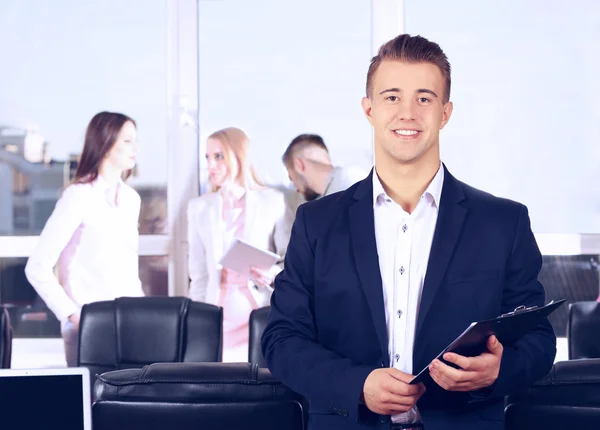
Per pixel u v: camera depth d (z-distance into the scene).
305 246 1.79
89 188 4.87
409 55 1.68
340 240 1.75
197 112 4.97
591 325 2.86
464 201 1.75
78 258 4.82
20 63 4.94
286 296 1.78
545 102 4.93
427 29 4.95
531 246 1.75
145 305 2.88
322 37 4.94
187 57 4.95
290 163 4.91
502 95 4.93
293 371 1.65
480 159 4.94
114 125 4.90
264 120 4.96
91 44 4.95
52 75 4.95
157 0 4.95
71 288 4.80
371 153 4.93
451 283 1.68
